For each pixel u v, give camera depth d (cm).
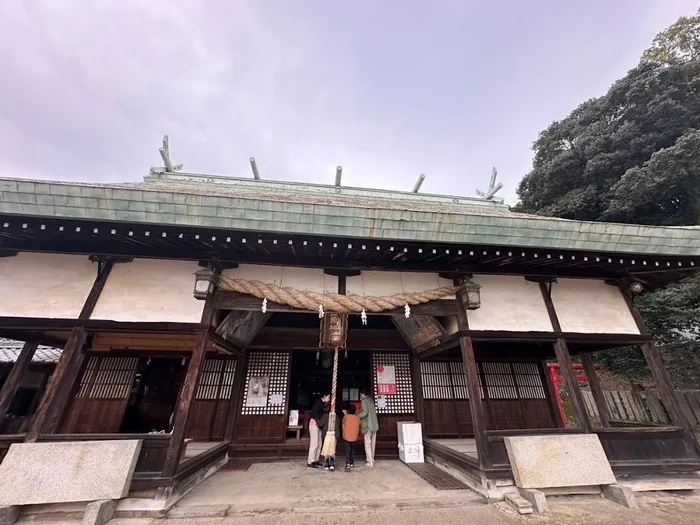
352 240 476
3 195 389
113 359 732
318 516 395
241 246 491
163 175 934
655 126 1638
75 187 395
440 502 436
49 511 378
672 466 493
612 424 710
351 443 632
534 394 833
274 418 740
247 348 779
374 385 806
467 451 594
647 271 603
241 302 509
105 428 675
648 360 576
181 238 458
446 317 616
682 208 1466
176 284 507
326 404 690
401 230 455
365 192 1066
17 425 911
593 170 1731
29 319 458
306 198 714
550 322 576
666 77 1630
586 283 623
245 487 500
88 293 487
